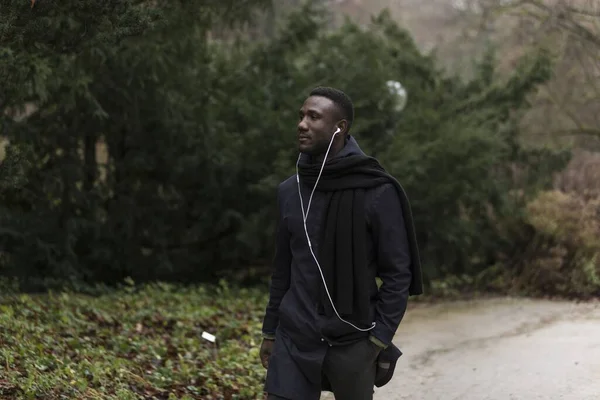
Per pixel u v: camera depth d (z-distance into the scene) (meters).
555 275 10.66
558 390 5.57
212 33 10.22
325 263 3.37
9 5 4.54
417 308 9.86
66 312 7.35
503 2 17.34
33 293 9.73
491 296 10.63
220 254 11.62
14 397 4.59
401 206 3.41
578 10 15.34
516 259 11.53
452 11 25.03
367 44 11.88
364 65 11.43
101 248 10.83
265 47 11.66
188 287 10.97
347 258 3.34
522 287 10.90
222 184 11.25
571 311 8.98
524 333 7.71
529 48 16.58
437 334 7.90
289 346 3.40
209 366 6.23
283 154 10.67
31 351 5.51
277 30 11.71
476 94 13.00
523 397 5.49
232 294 10.46
